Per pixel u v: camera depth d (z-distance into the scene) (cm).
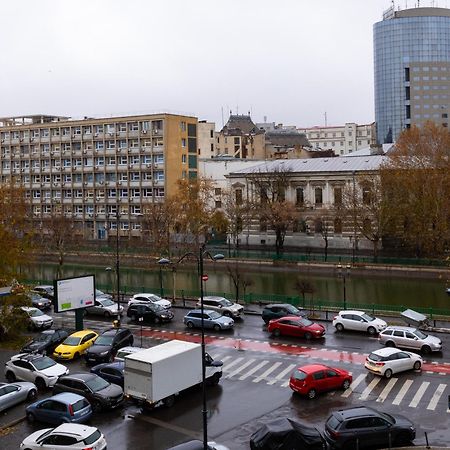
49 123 14225
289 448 2892
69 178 14050
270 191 11538
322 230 11000
